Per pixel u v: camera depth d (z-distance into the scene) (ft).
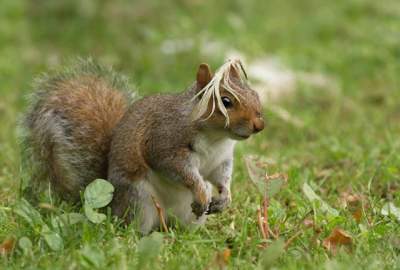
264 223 32.09
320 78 64.90
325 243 30.78
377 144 46.88
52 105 36.19
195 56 64.90
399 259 28.63
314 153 46.03
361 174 40.91
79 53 68.80
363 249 30.12
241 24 74.23
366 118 54.39
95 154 35.55
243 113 31.37
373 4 83.15
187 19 72.08
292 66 66.85
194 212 32.96
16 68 65.41
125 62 65.41
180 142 32.58
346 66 67.51
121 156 33.47
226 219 34.96
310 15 82.58
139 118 33.50
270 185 32.45
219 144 32.89
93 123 35.83
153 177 33.55
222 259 28.32
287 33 76.74
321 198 36.99
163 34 69.31
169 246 30.58
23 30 75.10
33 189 36.70
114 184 33.71
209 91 31.30
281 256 29.37
